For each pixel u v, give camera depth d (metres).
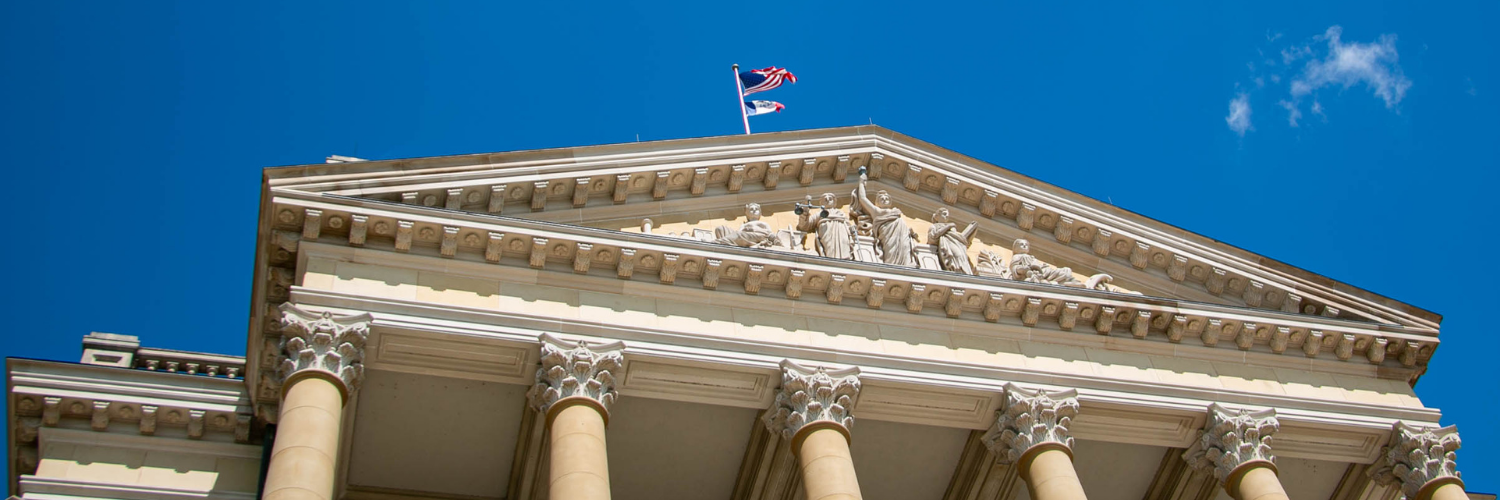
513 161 33.56
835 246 34.91
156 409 31.92
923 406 32.38
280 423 27.14
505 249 31.67
